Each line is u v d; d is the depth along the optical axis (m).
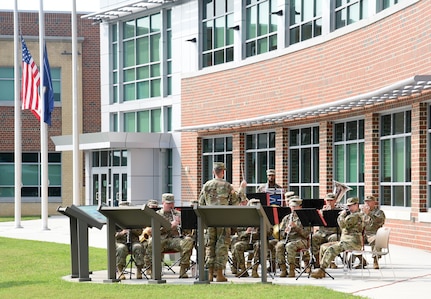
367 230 20.42
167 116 44.91
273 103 34.47
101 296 15.03
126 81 47.69
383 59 26.64
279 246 18.28
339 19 30.75
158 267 17.08
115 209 17.08
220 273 17.20
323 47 30.84
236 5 38.03
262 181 35.97
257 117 33.41
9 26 54.88
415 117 24.58
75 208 17.80
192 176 41.31
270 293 14.93
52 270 20.61
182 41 42.75
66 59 55.28
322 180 30.81
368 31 27.67
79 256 17.88
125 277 18.61
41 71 36.75
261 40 36.41
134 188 44.31
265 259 16.69
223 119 38.38
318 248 19.50
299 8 33.53
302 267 19.75
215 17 40.09
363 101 26.09
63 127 55.22
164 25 44.81
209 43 40.75
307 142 32.69
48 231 37.06
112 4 46.62
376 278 17.80
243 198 17.98
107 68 48.56
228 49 38.91
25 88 37.19
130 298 14.69
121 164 45.56
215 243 17.28
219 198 17.30
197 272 17.89
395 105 25.88
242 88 36.84
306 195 32.62
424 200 24.45
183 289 15.80
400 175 26.27
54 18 55.19
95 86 55.56
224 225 16.67
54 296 15.23
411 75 24.70
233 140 37.59
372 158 27.52
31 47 54.81
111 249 17.55
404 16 25.12
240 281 17.39
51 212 54.78
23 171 55.03
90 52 55.56
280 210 18.67
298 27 33.66
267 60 34.91
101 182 47.47
